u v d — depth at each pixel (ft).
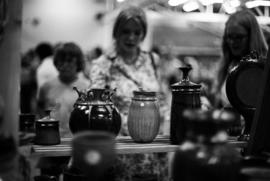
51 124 4.48
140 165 5.53
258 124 4.21
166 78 11.17
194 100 4.40
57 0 16.12
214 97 6.75
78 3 16.63
